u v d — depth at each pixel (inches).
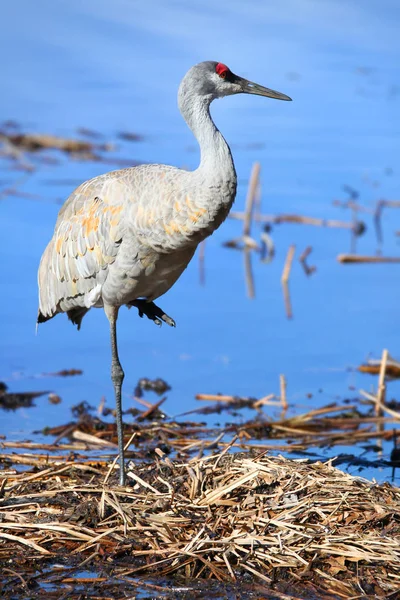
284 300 722.8
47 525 384.2
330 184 939.3
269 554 371.6
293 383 601.3
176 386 596.4
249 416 555.5
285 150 1009.5
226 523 388.5
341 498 396.8
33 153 994.7
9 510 398.6
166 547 377.4
